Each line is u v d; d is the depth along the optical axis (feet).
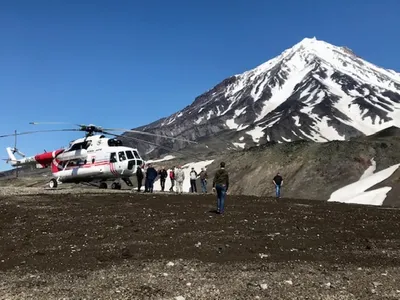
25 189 91.81
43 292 28.17
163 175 107.76
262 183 325.83
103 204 64.39
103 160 104.06
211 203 68.08
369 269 33.53
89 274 32.07
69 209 59.67
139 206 62.75
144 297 26.94
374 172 299.38
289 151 349.00
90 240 42.93
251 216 55.26
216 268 33.17
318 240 42.88
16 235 45.98
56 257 37.24
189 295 27.22
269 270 32.76
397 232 47.98
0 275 32.55
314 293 27.66
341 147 327.26
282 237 43.52
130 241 42.01
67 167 110.63
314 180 301.84
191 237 43.14
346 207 70.90
